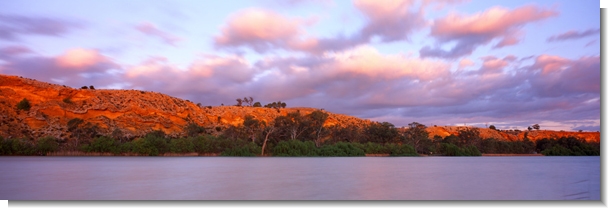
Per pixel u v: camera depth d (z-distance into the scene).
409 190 28.22
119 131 117.31
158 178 35.69
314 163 69.50
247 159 87.12
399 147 137.25
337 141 139.88
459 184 32.41
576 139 167.50
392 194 26.09
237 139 117.69
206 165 58.16
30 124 124.00
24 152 95.06
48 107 131.88
